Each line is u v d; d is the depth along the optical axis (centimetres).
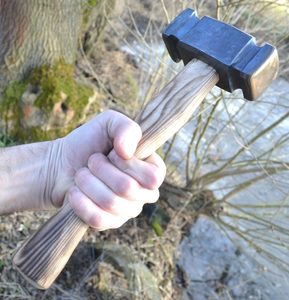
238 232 92
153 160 30
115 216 29
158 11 119
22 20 82
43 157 35
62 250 29
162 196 97
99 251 82
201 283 94
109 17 115
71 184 34
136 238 89
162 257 90
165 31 33
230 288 95
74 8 86
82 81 101
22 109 86
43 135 87
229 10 79
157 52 98
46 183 35
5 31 83
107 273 79
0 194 35
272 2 79
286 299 95
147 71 114
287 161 93
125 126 29
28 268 29
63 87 87
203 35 32
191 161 101
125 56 121
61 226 29
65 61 90
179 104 31
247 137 93
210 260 98
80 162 34
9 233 77
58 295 74
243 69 30
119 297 77
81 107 88
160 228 93
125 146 28
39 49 86
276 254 97
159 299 80
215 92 88
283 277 96
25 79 87
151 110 31
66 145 35
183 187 100
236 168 90
